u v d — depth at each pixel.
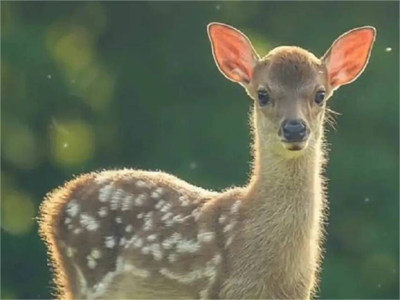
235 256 17.52
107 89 33.19
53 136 33.19
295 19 32.94
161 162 32.31
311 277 17.67
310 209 17.55
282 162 17.47
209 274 17.66
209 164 31.83
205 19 33.19
